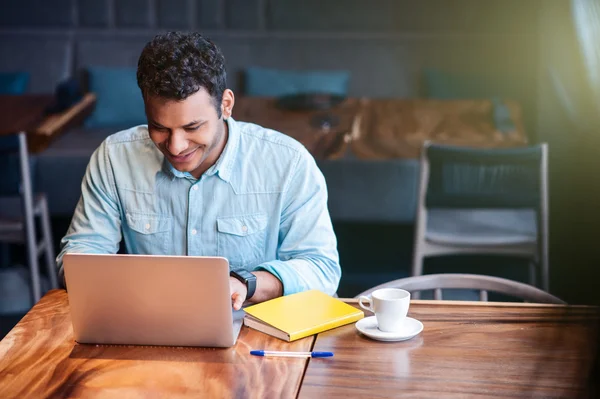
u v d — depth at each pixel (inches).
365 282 141.2
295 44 183.8
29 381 49.0
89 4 186.1
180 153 58.4
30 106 143.1
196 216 66.8
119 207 68.2
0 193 119.3
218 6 184.7
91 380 49.0
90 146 154.2
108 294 52.3
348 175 137.2
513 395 45.8
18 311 131.7
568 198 145.6
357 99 151.8
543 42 168.2
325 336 54.6
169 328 52.9
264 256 68.3
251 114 138.9
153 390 47.4
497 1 176.9
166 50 55.1
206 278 50.9
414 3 180.5
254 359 51.2
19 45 186.7
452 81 176.1
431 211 121.3
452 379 48.0
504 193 106.6
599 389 36.0
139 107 178.4
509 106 148.0
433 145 106.0
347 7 182.1
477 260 147.2
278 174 66.9
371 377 48.3
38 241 156.3
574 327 54.8
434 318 57.6
